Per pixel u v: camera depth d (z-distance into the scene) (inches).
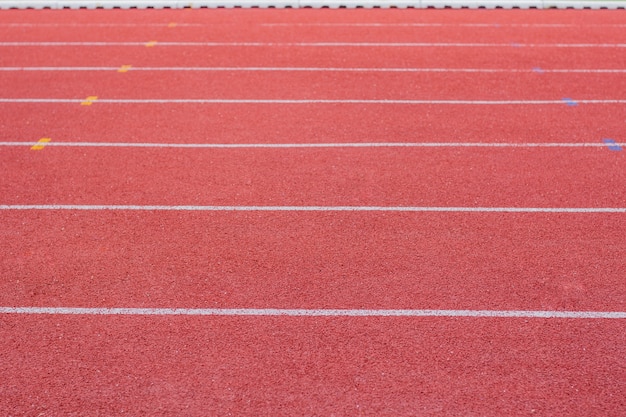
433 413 149.8
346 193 243.0
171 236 217.2
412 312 182.2
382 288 191.8
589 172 259.9
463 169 261.6
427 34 448.8
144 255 207.2
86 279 195.9
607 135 293.1
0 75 372.8
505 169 261.7
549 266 201.9
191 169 261.1
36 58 403.2
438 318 180.2
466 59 396.5
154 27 468.4
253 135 292.0
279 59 396.5
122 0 528.4
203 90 346.9
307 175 256.4
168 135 292.5
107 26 473.4
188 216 228.7
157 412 150.2
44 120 310.5
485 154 274.5
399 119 309.4
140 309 183.6
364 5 523.8
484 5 524.7
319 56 402.0
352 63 389.1
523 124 304.3
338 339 172.4
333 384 157.9
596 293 189.9
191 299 187.3
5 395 155.2
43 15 509.4
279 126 301.1
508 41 433.4
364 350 168.6
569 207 235.1
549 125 303.4
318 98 335.3
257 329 175.9
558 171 260.5
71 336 173.8
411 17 494.0
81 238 216.4
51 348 169.8
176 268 200.7
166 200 238.8
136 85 355.6
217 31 456.1
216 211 231.8
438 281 194.9
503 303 185.9
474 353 167.8
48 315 181.6
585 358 166.4
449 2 523.2
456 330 175.8
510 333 174.9
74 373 161.6
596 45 426.0
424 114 315.3
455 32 454.0
